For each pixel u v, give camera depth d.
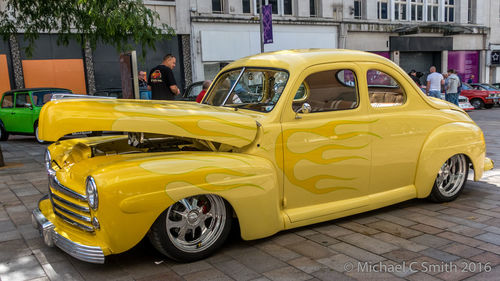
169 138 3.73
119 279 3.02
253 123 3.47
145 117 3.09
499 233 3.75
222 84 4.46
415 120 4.29
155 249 3.52
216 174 3.17
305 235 3.78
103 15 7.48
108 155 3.50
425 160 4.35
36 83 15.09
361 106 3.97
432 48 26.72
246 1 19.78
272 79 3.86
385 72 4.14
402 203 4.70
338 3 22.53
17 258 3.43
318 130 3.72
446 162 4.60
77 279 3.04
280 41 20.83
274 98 3.75
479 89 20.22
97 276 3.08
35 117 11.29
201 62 18.58
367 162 4.00
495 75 30.78
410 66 26.70
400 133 4.19
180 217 3.23
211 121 3.31
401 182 4.32
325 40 22.47
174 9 17.62
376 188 4.14
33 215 3.64
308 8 21.59
